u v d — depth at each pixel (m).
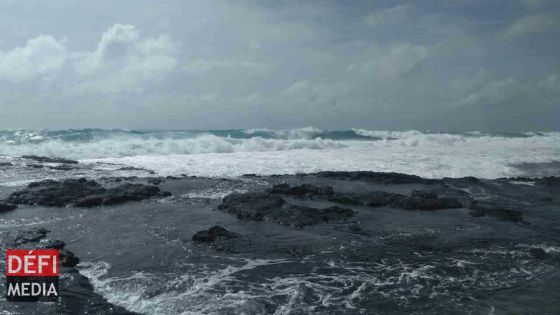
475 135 50.81
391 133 48.47
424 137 41.47
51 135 33.47
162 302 6.88
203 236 10.15
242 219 12.16
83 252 9.35
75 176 19.09
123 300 7.00
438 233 10.80
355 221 11.92
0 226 11.32
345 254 9.26
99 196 14.16
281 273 8.18
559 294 7.23
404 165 23.59
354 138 46.06
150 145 29.34
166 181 17.95
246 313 6.52
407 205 13.55
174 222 11.83
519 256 9.18
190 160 24.86
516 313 6.53
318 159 25.55
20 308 6.52
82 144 29.31
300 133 45.12
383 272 8.27
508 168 23.39
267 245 9.80
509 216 12.45
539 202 14.93
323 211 12.44
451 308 6.71
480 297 7.13
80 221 11.91
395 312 6.60
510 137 46.31
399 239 10.33
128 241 10.14
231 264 8.64
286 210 12.22
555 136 52.16
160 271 8.25
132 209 13.33
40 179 18.16
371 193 14.80
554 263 8.77
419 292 7.34
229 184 17.36
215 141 30.38
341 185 17.11
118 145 28.83
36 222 11.79
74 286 7.41
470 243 10.05
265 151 30.64
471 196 15.69
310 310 6.65
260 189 16.36
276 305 6.81
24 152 27.03
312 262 8.78
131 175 19.77
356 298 7.10
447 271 8.31
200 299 6.99
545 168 24.39
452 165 23.78
